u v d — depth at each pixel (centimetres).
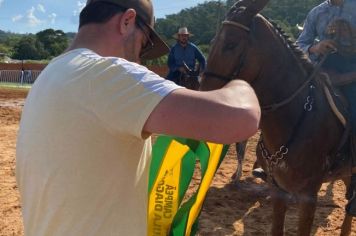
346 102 462
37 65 4509
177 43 1094
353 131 451
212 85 413
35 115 164
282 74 418
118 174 163
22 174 169
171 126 149
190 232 227
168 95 151
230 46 410
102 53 173
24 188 170
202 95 151
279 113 417
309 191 426
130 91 154
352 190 475
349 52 478
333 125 434
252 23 416
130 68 159
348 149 456
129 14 175
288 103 416
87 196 159
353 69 482
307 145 414
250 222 618
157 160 219
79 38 176
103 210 161
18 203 651
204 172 221
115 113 153
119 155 162
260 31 416
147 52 193
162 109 150
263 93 419
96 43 173
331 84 459
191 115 147
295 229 598
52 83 163
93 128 157
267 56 415
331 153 439
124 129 154
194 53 1091
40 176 161
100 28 175
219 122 146
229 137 147
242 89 159
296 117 416
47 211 161
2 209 626
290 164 416
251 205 687
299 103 420
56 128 159
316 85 436
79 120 157
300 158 414
